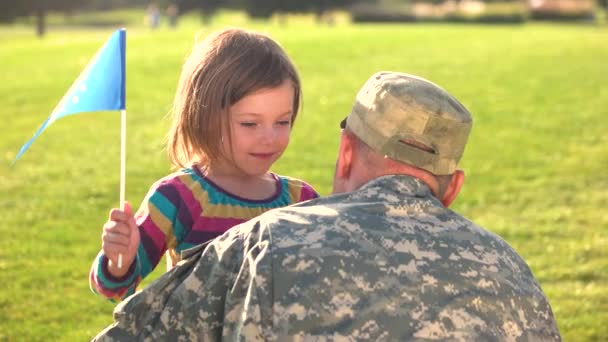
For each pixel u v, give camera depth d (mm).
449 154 3047
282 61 3502
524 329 2895
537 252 9117
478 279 2855
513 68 24672
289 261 2734
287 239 2787
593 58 27172
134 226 3176
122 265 3178
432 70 24438
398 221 2922
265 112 3434
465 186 11953
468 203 11125
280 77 3449
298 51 28547
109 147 14242
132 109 18062
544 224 10211
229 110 3424
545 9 70375
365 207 2938
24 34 67750
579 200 11359
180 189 3475
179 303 2879
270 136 3455
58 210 10359
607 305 7523
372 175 3094
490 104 18750
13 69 25000
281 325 2664
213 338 2832
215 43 3510
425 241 2879
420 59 27109
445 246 2895
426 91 3027
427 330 2715
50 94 20203
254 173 3520
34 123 16656
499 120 16906
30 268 8211
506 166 13172
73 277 8023
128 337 2926
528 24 65688
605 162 13461
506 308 2867
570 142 14945
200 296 2859
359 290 2725
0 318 6980
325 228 2832
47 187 11492
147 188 11617
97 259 3277
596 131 15875
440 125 3000
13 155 13555
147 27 82125
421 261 2818
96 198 10992
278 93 3443
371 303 2711
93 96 3322
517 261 3055
